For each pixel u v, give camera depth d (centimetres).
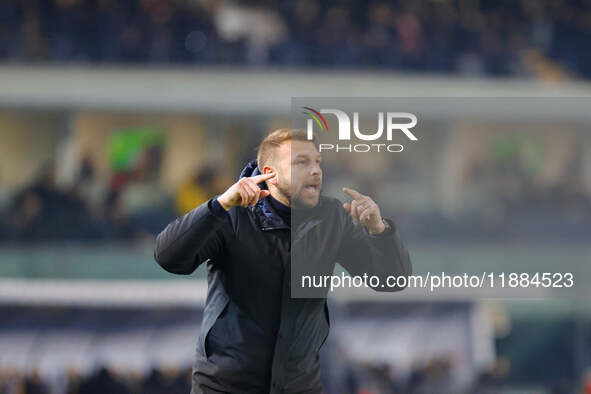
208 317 852
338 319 3084
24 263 3962
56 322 3328
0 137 5256
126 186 5084
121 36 5241
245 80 5262
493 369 3144
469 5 5731
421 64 5462
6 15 5134
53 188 4619
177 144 5369
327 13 5481
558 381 3366
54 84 5150
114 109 5244
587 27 5897
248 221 843
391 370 3061
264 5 5459
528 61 5672
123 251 4262
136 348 3309
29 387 3247
